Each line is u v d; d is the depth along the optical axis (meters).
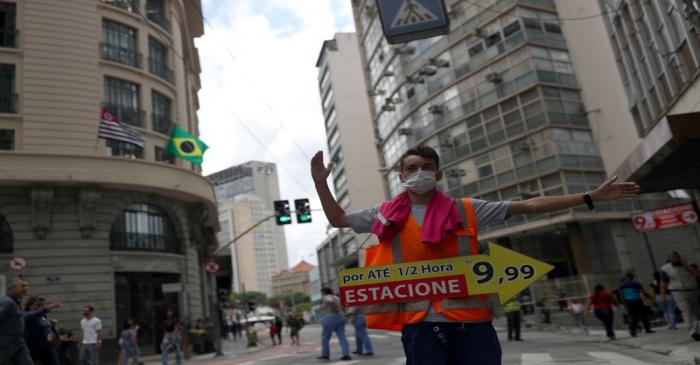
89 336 12.94
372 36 42.94
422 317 2.35
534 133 29.02
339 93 65.00
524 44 29.69
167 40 29.03
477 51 32.25
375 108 43.78
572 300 23.94
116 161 23.06
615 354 9.03
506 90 30.52
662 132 8.93
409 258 2.45
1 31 23.12
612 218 28.56
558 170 27.80
